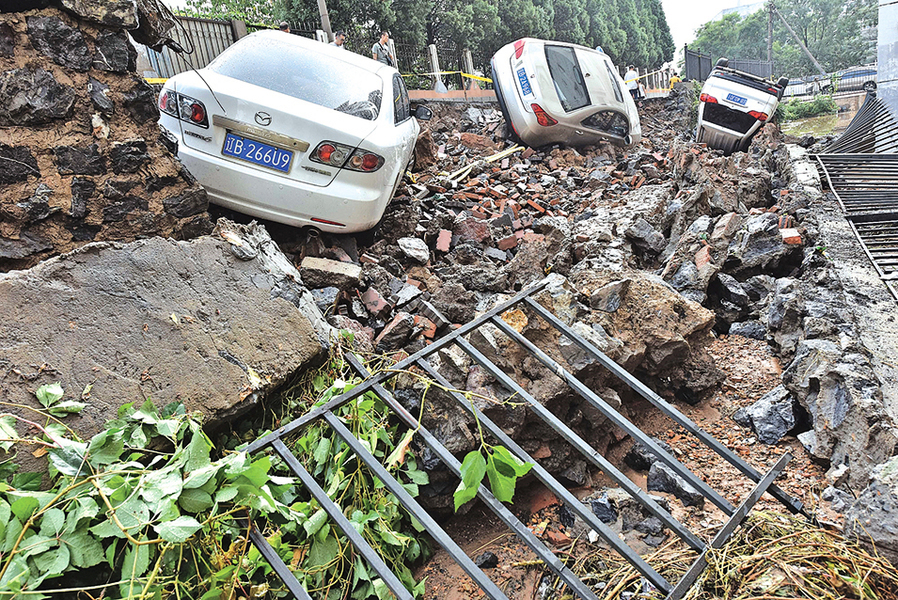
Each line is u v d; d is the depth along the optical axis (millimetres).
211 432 2549
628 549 1980
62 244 2604
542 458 3094
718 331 5016
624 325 3639
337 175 3971
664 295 3768
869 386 3018
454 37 18547
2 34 2418
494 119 13055
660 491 3059
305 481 2125
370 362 3176
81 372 2236
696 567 1968
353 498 2543
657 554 2482
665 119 20609
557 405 3148
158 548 1864
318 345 2943
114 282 2475
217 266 2848
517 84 10266
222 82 3900
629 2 37656
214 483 1997
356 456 2574
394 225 5086
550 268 5047
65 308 2311
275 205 3975
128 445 2125
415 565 2715
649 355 3631
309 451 2633
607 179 8750
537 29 23062
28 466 1991
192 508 1938
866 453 2764
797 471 3102
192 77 3891
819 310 3963
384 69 5238
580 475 3156
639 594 2125
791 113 29922
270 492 2254
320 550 2289
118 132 2762
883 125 10352
